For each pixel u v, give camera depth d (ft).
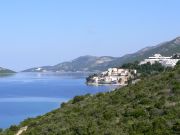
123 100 164.96
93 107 169.58
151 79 194.39
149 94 158.10
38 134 151.64
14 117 555.28
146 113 132.98
